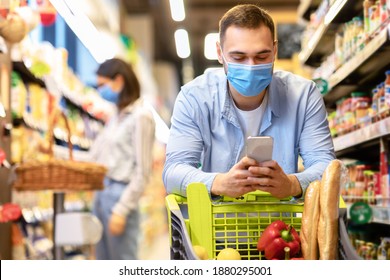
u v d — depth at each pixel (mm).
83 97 9031
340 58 5551
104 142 5445
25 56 6047
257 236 2645
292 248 2504
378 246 4789
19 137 5531
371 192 4859
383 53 4426
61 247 5125
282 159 2980
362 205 4273
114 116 5594
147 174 5363
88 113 9539
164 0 18750
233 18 2678
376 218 4207
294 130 2971
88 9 12602
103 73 5555
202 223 2596
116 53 16141
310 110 2975
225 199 2727
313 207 2447
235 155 2986
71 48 10898
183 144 2900
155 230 15727
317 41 5766
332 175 2402
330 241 2342
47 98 6832
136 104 5492
